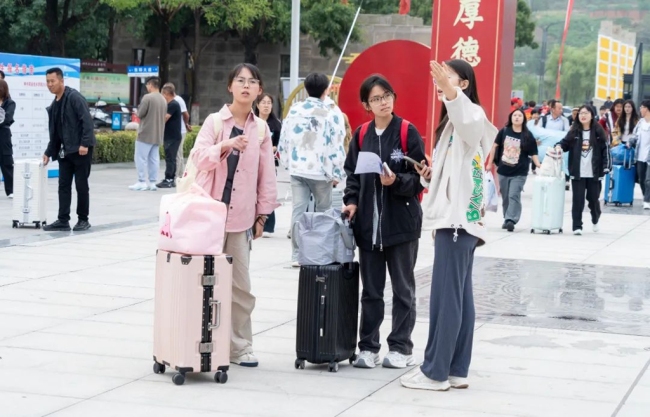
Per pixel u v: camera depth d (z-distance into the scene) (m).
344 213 7.69
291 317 9.53
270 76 50.03
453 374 7.26
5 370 7.30
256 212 7.82
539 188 17.20
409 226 7.62
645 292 11.59
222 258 7.09
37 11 41.06
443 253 7.08
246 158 7.63
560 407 6.78
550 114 27.44
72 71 23.48
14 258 12.34
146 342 8.30
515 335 9.11
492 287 11.63
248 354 7.72
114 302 9.89
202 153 7.37
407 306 7.78
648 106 22.77
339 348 7.61
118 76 41.16
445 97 6.77
